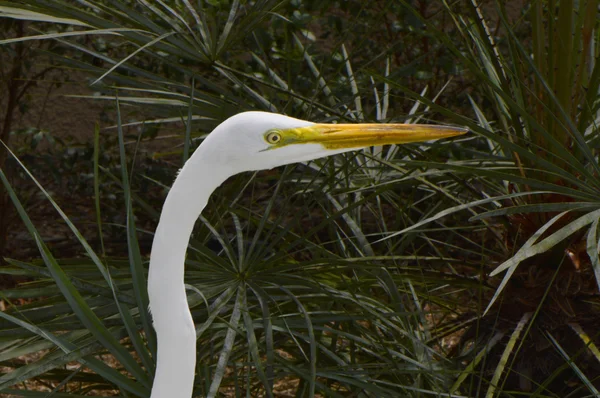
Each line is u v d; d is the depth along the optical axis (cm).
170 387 432
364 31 1159
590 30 650
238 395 596
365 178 767
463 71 1054
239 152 419
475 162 702
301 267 638
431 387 649
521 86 665
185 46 685
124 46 1030
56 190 1600
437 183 796
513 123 671
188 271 606
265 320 573
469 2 678
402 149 774
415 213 1073
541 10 664
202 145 419
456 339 998
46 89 1584
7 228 1386
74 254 1410
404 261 811
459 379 616
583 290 675
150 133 1218
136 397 628
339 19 1150
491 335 651
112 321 567
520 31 1202
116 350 522
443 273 705
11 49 1185
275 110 730
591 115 639
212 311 563
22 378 509
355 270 700
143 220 1500
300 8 1110
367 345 670
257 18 707
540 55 666
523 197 675
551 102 654
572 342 675
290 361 671
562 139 659
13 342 561
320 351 671
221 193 735
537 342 675
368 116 804
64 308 570
